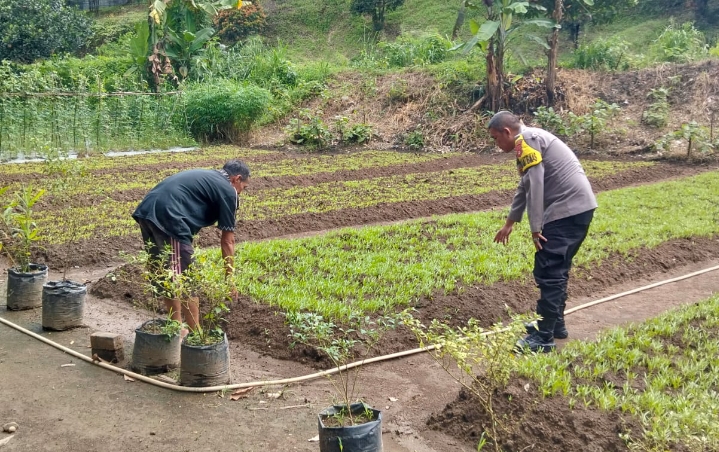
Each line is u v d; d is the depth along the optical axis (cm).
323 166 1820
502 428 455
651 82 2323
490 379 467
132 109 2245
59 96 2020
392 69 2802
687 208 1226
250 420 508
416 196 1381
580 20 2961
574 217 618
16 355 631
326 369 598
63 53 3391
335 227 1173
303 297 714
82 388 561
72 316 696
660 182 1558
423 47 2945
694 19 3416
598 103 2119
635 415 462
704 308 698
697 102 2195
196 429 493
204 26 2945
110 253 957
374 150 2239
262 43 3641
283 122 2555
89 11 4609
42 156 1845
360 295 731
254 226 1110
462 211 1311
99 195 1305
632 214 1173
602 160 1934
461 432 481
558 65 2534
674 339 627
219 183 616
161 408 526
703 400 470
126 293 790
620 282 872
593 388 505
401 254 921
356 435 424
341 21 4181
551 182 624
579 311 764
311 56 3884
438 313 710
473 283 795
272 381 569
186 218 609
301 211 1230
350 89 2667
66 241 988
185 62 2658
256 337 662
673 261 948
